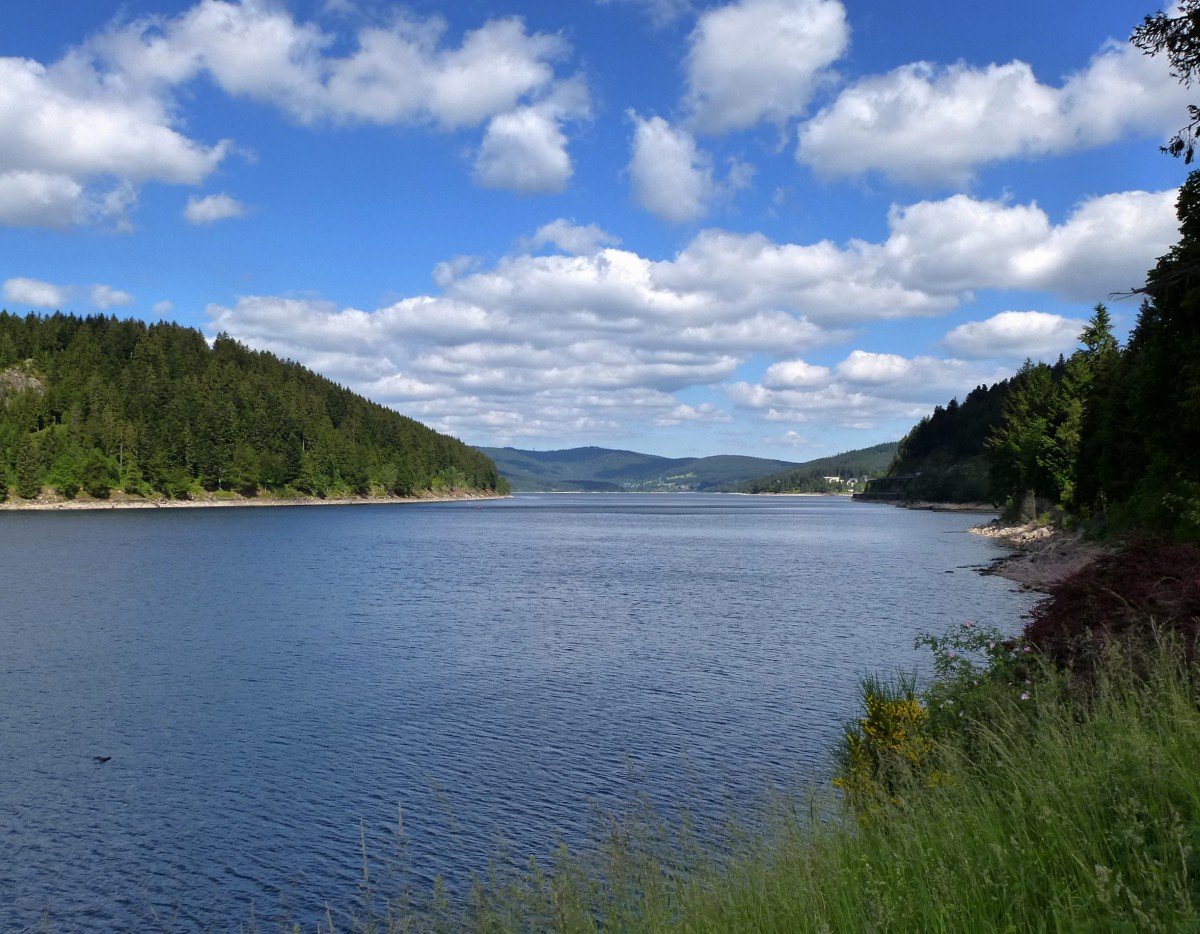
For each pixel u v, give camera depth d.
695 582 54.38
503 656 30.09
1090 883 4.80
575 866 8.34
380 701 23.91
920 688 23.31
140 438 187.12
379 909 12.73
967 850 5.91
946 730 10.96
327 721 21.98
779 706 22.56
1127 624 11.38
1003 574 54.41
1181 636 9.72
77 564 65.25
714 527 134.00
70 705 23.70
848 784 11.38
